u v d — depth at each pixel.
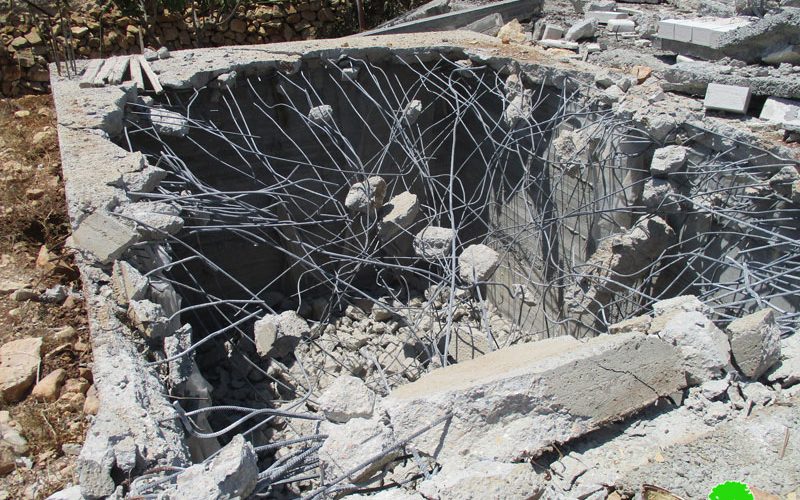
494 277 10.73
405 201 8.92
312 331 9.12
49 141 9.49
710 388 4.30
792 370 4.42
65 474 4.85
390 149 10.46
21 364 5.77
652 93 7.44
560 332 9.13
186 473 3.60
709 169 6.61
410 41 9.87
